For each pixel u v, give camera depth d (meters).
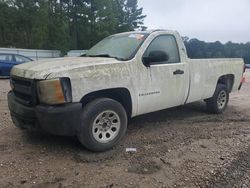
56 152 4.80
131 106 5.31
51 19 55.97
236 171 4.26
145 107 5.56
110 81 4.87
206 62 6.84
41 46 53.75
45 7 54.88
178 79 6.06
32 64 5.00
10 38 54.41
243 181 3.98
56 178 3.97
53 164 4.38
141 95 5.40
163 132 5.96
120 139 5.17
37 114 4.42
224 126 6.52
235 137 5.74
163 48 5.87
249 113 7.95
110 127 4.98
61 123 4.36
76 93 4.48
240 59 8.23
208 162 4.53
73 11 58.16
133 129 6.11
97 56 5.67
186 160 4.59
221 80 7.76
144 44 5.51
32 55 37.97
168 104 6.03
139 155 4.76
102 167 4.31
